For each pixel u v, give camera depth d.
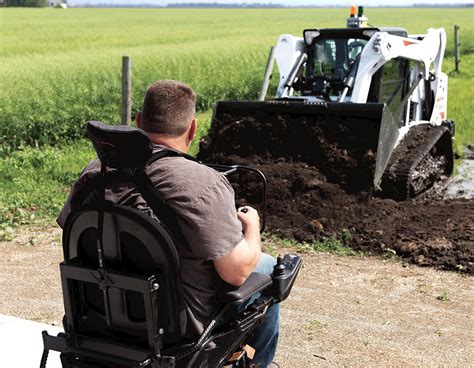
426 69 9.63
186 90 2.71
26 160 10.53
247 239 2.66
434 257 6.24
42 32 41.66
